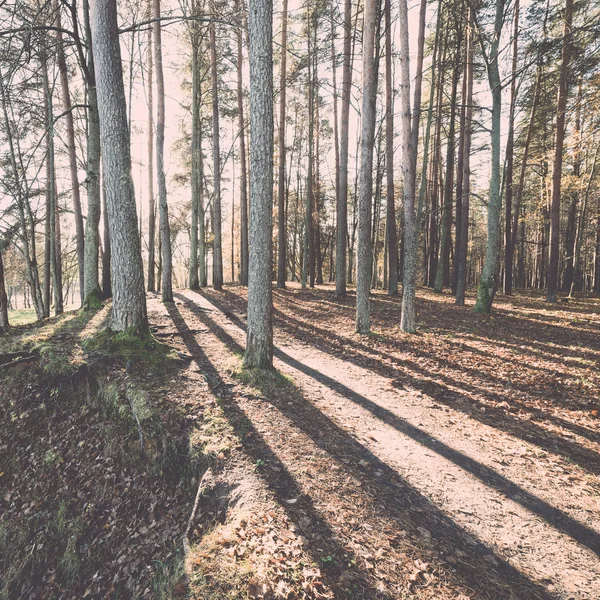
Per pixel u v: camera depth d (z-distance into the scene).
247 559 3.06
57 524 4.89
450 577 3.06
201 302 14.79
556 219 16.08
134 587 3.66
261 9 6.14
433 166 23.39
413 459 4.89
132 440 5.55
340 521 3.62
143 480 5.03
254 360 7.16
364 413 6.23
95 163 11.52
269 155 6.53
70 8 9.08
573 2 14.27
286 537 3.32
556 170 15.86
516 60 15.88
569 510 3.94
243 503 3.79
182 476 4.75
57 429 6.36
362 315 10.91
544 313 13.40
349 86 16.39
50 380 6.97
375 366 8.59
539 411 6.13
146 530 4.28
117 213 7.45
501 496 4.17
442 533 3.59
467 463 4.81
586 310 13.89
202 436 4.96
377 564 3.14
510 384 7.21
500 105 12.45
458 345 9.62
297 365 8.54
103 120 7.20
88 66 10.88
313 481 4.23
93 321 9.82
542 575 3.13
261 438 5.04
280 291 19.62
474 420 5.96
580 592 2.97
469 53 15.59
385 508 3.89
